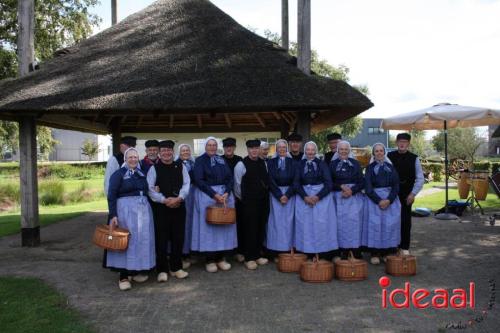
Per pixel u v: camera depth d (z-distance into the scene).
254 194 5.98
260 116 10.32
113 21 10.09
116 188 5.00
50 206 14.90
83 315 4.34
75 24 19.11
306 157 6.02
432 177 24.45
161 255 5.43
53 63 7.90
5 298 4.82
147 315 4.33
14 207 15.10
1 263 6.48
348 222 5.98
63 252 7.20
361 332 3.88
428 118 9.58
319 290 5.04
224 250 5.76
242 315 4.30
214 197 5.61
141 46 8.10
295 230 6.01
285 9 9.59
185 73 7.03
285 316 4.26
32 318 4.21
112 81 6.99
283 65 7.21
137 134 11.27
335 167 6.04
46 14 18.48
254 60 7.32
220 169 5.81
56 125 9.08
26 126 7.55
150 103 6.31
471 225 9.36
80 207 14.50
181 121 11.13
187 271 5.89
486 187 12.62
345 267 5.34
